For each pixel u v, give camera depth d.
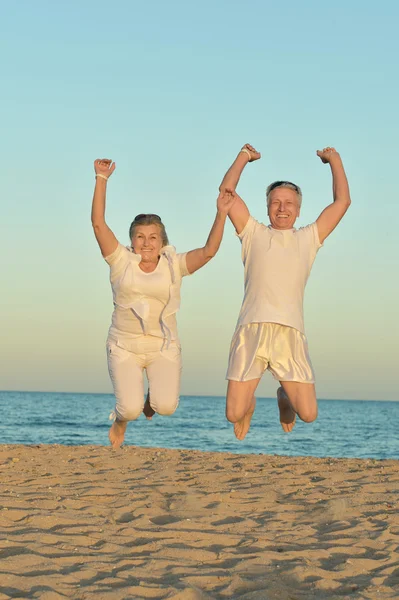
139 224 5.90
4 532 4.93
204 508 6.04
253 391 5.83
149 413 6.44
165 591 3.75
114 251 5.77
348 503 6.36
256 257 5.81
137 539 4.92
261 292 5.74
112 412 6.06
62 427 38.53
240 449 27.17
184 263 5.88
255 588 3.92
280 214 5.89
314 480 7.86
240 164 5.84
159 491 6.83
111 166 5.74
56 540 4.77
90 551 4.55
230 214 5.95
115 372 5.90
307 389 5.74
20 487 6.82
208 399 148.12
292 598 3.81
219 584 4.00
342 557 4.64
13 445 11.20
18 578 3.89
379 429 47.06
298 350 5.72
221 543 4.89
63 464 8.83
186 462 9.25
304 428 46.69
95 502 6.19
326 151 6.27
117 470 8.34
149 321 5.86
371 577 4.20
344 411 97.88
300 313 5.77
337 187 6.10
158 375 5.86
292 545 4.88
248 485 7.32
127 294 5.76
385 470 8.55
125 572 4.09
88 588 3.79
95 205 5.67
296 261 5.77
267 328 5.71
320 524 5.59
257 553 4.59
